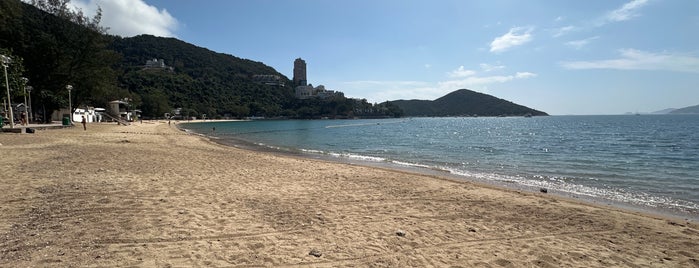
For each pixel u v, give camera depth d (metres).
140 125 56.53
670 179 13.66
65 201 6.84
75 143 18.59
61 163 11.29
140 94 108.88
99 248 4.64
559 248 5.53
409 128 78.00
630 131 57.47
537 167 17.00
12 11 37.69
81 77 44.38
